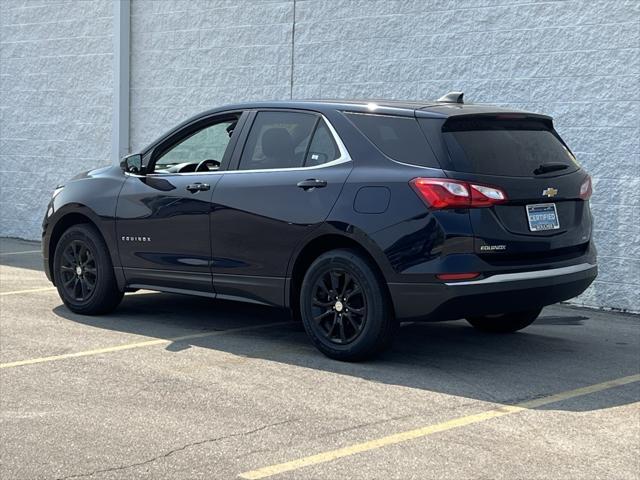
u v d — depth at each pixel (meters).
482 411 5.91
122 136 13.62
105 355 7.21
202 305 9.24
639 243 9.28
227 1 12.55
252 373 6.72
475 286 6.52
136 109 13.62
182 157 8.61
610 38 9.40
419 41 10.77
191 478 4.79
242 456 5.09
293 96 11.95
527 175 6.85
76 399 6.08
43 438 5.36
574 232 7.14
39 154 14.70
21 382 6.46
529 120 7.26
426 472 4.88
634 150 9.29
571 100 9.67
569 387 6.50
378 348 6.93
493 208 6.62
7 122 15.06
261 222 7.36
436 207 6.53
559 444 5.32
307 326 7.18
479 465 4.98
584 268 7.18
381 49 11.09
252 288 7.51
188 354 7.26
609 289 9.46
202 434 5.43
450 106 7.11
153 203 8.08
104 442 5.30
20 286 10.31
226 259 7.62
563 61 9.71
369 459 5.05
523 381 6.63
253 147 7.65
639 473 4.91
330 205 6.98
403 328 8.36
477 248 6.54
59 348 7.41
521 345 7.77
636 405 6.11
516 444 5.31
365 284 6.84
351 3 11.33
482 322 8.27
